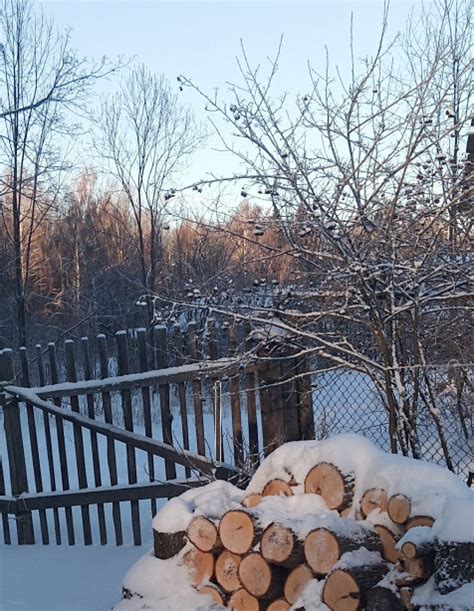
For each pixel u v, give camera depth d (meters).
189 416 8.52
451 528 2.88
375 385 4.87
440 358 5.05
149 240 24.08
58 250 27.86
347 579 3.11
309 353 5.04
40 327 22.31
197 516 3.70
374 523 3.35
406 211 4.67
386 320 4.68
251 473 5.29
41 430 10.93
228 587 3.59
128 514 7.35
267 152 4.61
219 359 5.63
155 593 3.64
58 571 5.36
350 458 3.61
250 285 5.29
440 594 2.80
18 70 14.70
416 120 4.52
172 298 5.80
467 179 4.48
